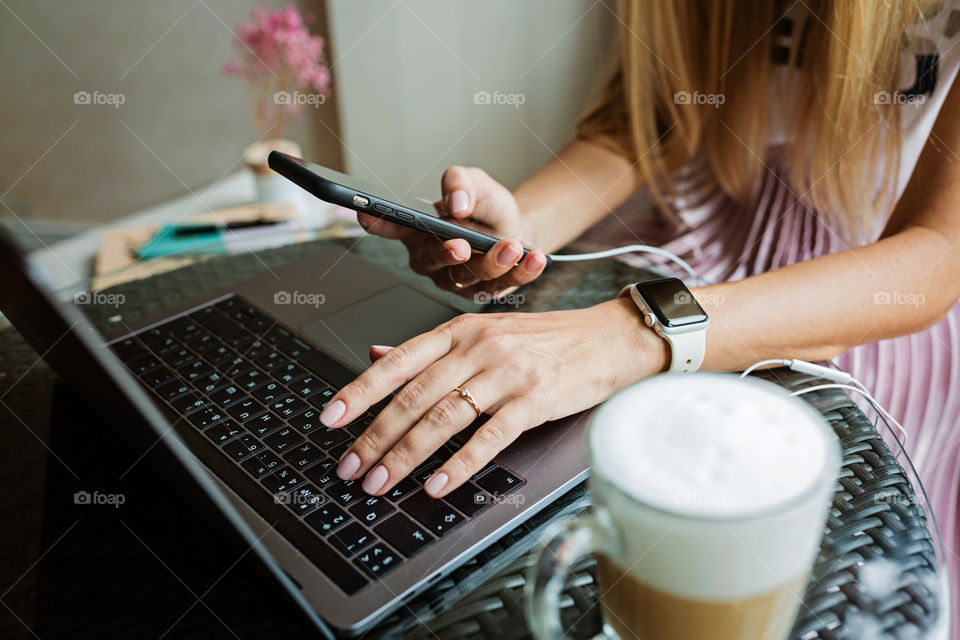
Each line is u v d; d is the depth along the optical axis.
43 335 0.38
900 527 0.40
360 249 0.76
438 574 0.37
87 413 0.55
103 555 0.42
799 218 0.94
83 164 2.12
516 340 0.50
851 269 0.61
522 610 0.36
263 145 1.54
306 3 1.95
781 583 0.28
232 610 0.38
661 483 0.26
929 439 0.73
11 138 2.05
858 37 0.77
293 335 0.60
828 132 0.84
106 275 0.75
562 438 0.47
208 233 1.34
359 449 0.44
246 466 0.45
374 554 0.38
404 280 0.69
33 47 1.96
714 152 0.99
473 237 0.61
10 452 0.51
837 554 0.39
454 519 0.40
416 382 0.48
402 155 1.99
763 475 0.26
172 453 0.35
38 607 0.39
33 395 0.57
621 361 0.52
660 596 0.29
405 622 0.36
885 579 0.37
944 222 0.65
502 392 0.47
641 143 0.95
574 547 0.28
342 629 0.35
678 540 0.26
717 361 0.55
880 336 0.62
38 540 0.43
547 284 0.68
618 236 1.05
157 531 0.43
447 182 0.70
